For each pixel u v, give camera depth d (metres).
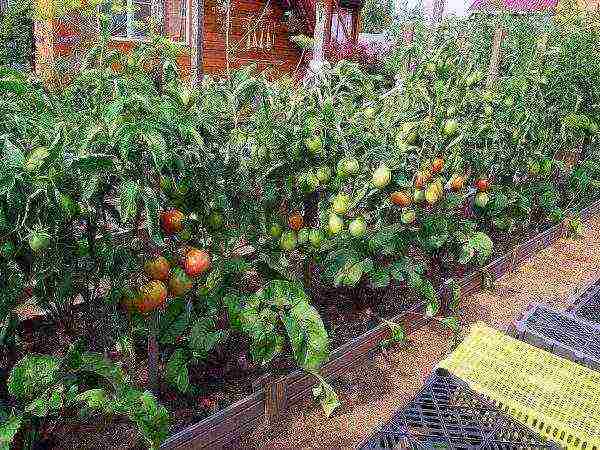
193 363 3.52
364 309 4.46
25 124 2.75
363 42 13.85
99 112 3.28
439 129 4.72
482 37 8.05
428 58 5.86
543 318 3.92
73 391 2.53
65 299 3.11
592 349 3.50
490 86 5.95
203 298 3.32
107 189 2.65
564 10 9.41
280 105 4.08
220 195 3.09
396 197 4.06
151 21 8.04
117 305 3.12
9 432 2.26
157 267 2.91
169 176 2.84
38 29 6.12
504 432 2.62
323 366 3.70
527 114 5.74
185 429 3.00
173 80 3.57
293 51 12.23
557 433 2.75
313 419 3.55
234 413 3.21
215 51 10.97
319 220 4.03
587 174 7.15
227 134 3.51
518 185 6.18
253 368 3.64
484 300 5.17
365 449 2.49
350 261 4.02
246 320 3.19
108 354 3.37
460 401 2.85
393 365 4.14
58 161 2.39
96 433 3.06
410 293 4.77
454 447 2.51
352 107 4.39
